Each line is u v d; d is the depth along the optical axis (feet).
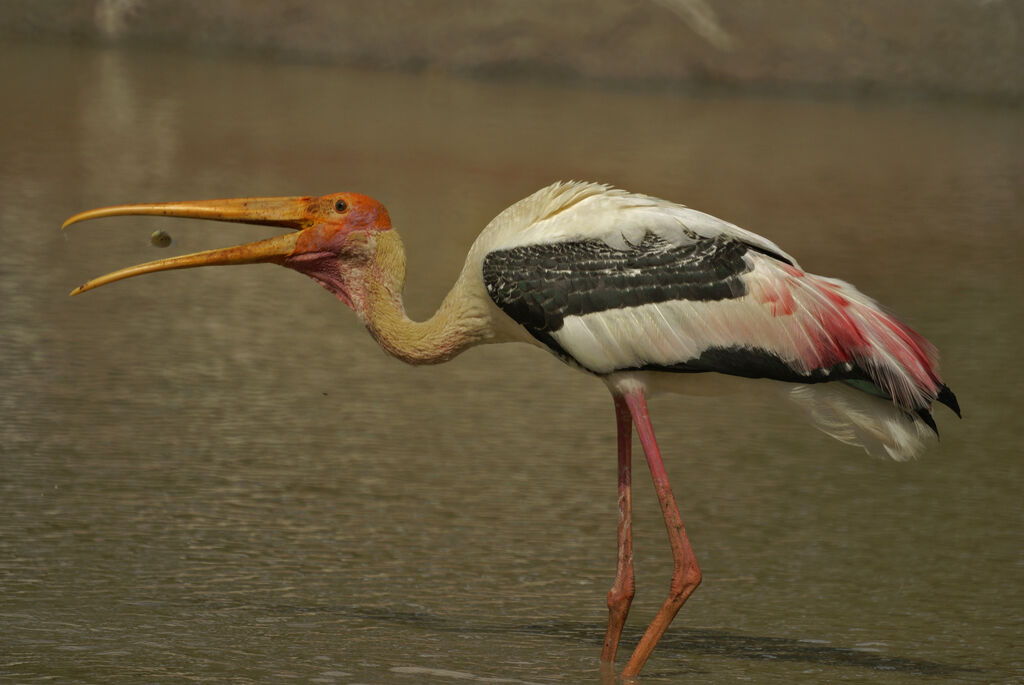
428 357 27.22
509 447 39.45
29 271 56.49
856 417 25.08
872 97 147.64
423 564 29.58
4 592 25.82
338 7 151.74
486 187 85.25
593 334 24.95
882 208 87.20
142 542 29.50
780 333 24.50
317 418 40.93
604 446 40.19
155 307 53.11
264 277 60.08
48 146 87.92
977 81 148.46
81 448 36.01
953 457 40.57
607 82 147.02
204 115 107.65
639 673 23.76
